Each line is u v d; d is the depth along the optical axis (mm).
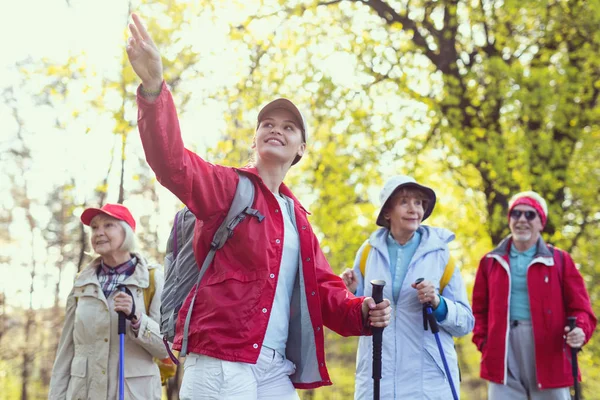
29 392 19969
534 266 5418
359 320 3025
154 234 12875
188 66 9539
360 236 9734
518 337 5387
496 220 8914
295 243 2914
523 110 9031
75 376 4332
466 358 16984
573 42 9531
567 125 9336
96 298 4371
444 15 9742
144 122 2400
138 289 4426
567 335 5141
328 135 10195
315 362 2918
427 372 4266
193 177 2582
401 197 4547
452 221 10445
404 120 9711
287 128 2994
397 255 4539
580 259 9586
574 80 9133
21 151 17547
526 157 8875
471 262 10312
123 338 4152
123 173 10055
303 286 2916
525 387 5387
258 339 2656
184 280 2824
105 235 4441
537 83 9023
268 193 2820
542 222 5527
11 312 18625
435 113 9602
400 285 4422
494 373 5367
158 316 4434
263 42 9625
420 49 9883
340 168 9617
